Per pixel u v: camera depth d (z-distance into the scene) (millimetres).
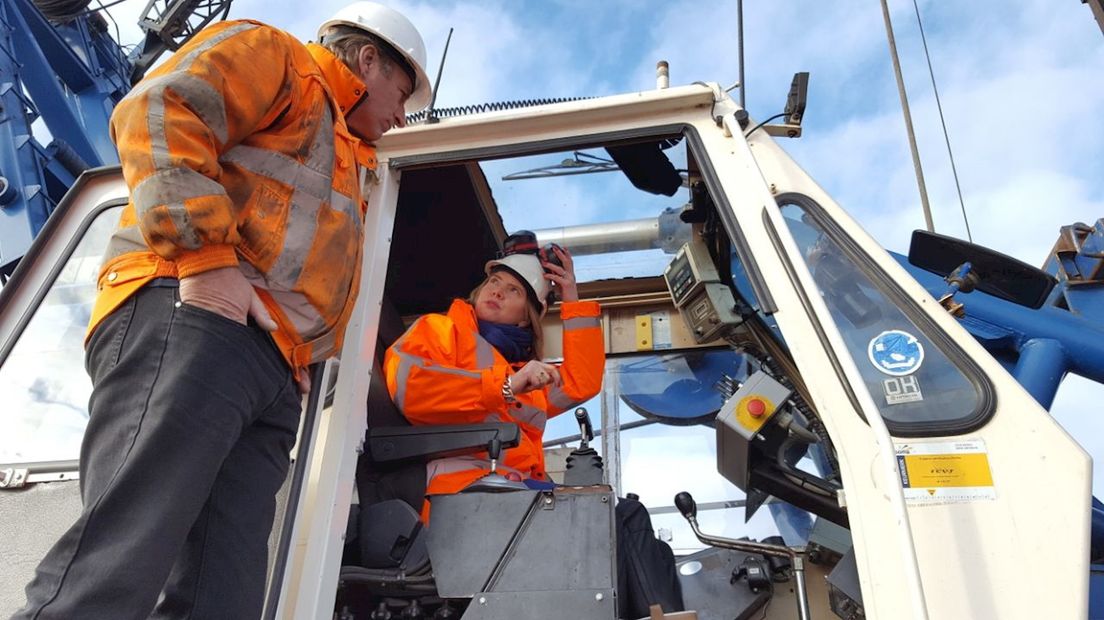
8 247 4852
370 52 2172
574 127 2432
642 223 3160
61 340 2277
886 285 2119
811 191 2271
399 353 2543
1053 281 2451
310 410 2021
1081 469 1825
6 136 5039
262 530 1800
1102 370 2852
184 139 1609
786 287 2119
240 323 1646
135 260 1695
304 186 1841
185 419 1562
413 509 2240
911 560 1610
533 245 3039
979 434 1898
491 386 2438
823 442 2627
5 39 5227
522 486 2277
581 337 2936
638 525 2383
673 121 2389
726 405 2475
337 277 1862
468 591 2072
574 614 1996
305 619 1857
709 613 2354
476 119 2441
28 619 1420
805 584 2213
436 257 3283
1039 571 1741
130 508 1503
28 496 2072
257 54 1773
